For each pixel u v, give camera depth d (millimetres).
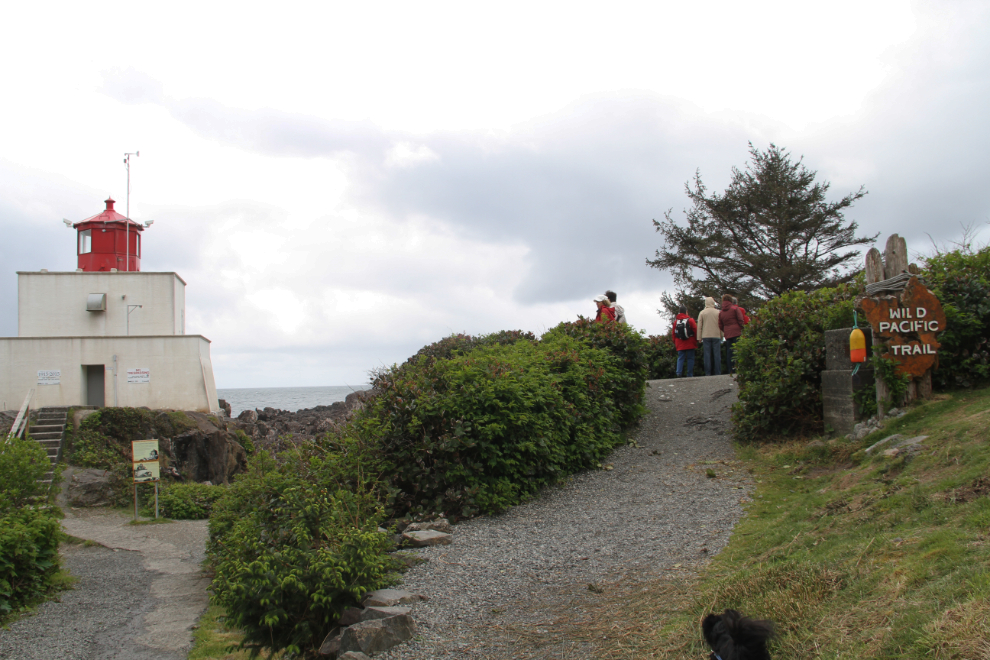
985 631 2857
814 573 4176
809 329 8906
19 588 10211
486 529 7180
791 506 6230
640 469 8875
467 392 8344
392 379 8867
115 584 11516
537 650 4305
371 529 6230
